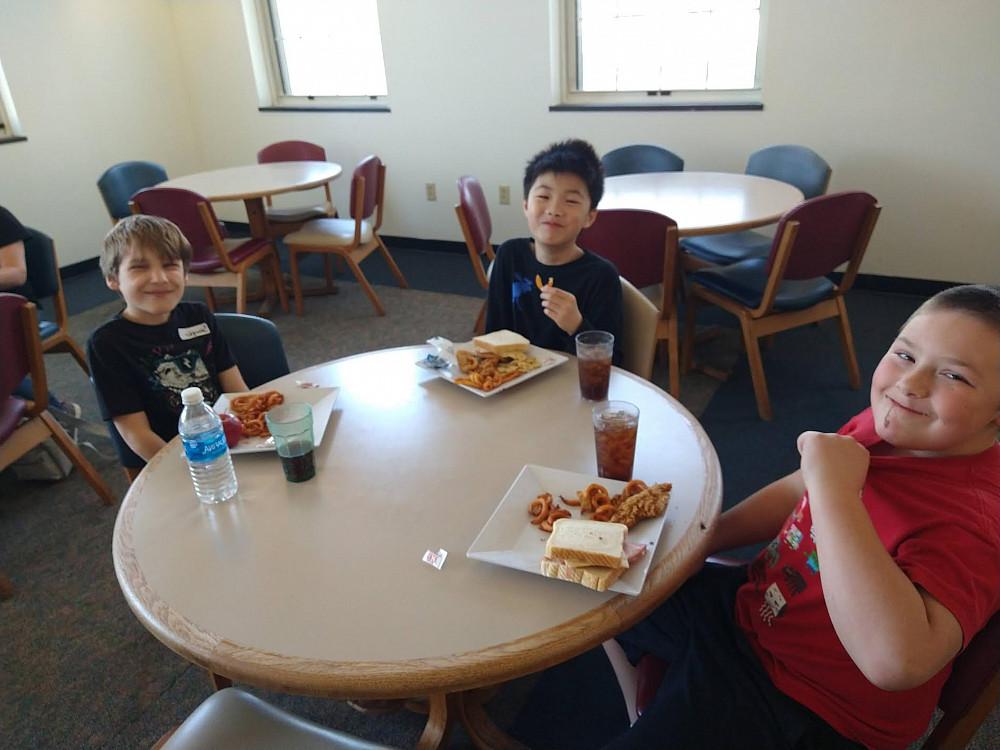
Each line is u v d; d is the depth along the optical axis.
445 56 4.23
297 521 0.98
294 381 1.42
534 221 1.59
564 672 1.54
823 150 3.48
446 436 1.19
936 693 0.84
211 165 5.36
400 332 3.50
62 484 2.33
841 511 0.76
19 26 4.16
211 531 0.97
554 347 1.67
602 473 1.04
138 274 1.44
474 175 4.47
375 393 1.36
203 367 1.58
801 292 2.48
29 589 1.86
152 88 4.98
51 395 2.58
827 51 3.29
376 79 4.70
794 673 0.90
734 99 3.72
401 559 0.89
